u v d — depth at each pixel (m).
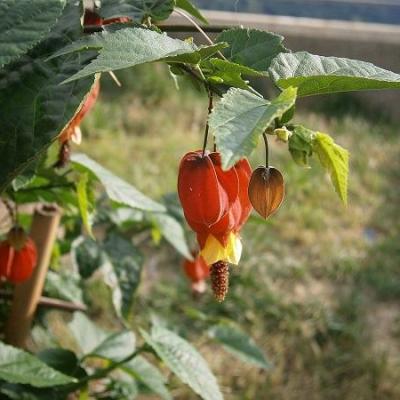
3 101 0.24
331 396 0.70
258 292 0.82
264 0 1.98
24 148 0.23
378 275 0.88
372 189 1.09
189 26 0.29
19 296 0.44
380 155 1.20
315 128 1.26
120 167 1.04
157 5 0.28
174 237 0.47
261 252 0.90
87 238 0.45
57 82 0.24
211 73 0.24
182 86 1.32
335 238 0.96
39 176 0.39
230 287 0.79
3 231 0.50
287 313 0.79
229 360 0.72
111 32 0.23
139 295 0.78
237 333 0.53
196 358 0.41
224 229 0.25
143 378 0.43
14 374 0.36
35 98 0.24
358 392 0.71
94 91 0.32
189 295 0.79
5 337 0.45
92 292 0.75
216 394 0.39
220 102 0.19
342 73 0.23
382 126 1.32
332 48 1.43
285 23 1.43
